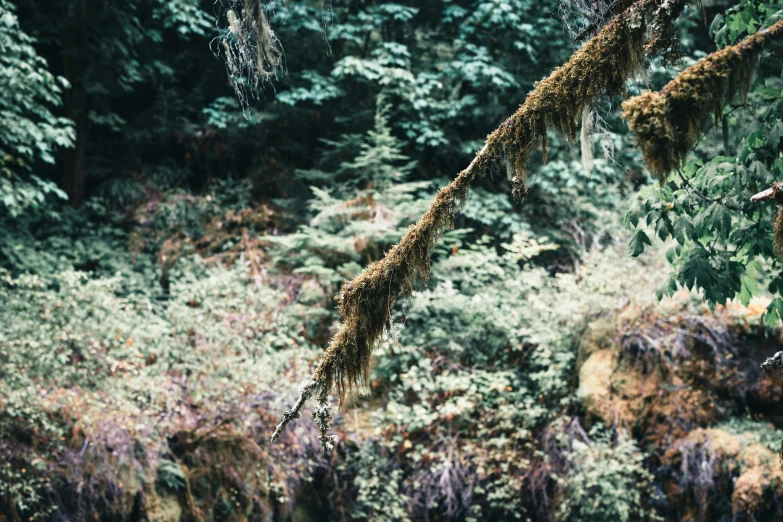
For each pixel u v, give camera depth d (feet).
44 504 17.53
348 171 32.07
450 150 33.42
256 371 21.45
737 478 20.06
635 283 24.85
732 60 6.22
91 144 34.27
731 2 29.68
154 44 34.27
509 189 32.22
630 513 21.43
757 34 6.34
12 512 17.08
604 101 8.32
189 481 20.29
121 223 31.58
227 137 34.12
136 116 35.37
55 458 17.93
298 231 29.78
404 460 23.41
